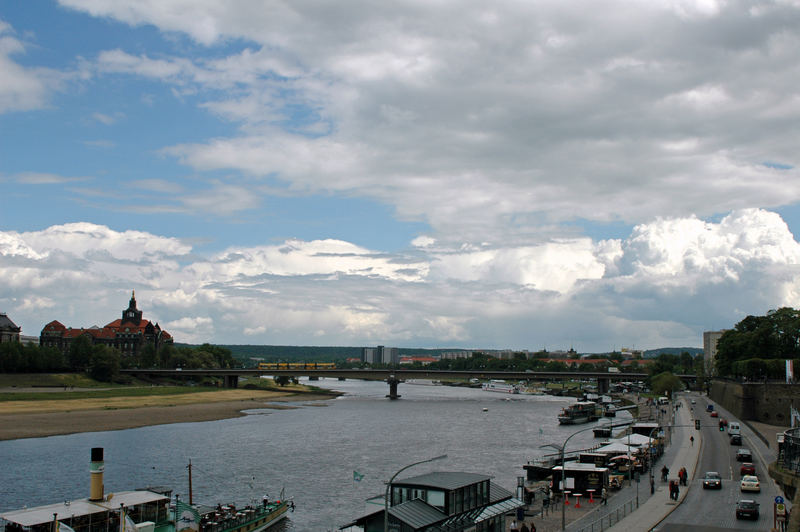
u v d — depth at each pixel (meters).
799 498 65.00
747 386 173.12
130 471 115.75
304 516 87.44
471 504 61.12
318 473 115.62
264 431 178.00
